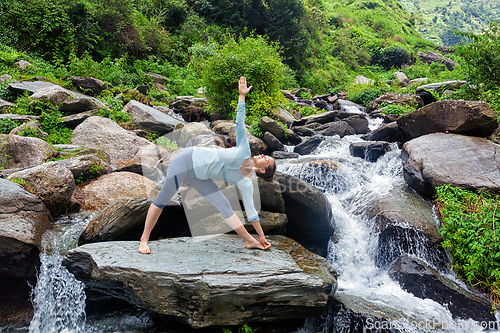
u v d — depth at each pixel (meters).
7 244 2.98
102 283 2.76
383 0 58.25
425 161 4.93
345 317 3.18
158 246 3.17
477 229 3.60
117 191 4.93
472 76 7.25
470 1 120.38
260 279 2.75
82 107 7.54
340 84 23.09
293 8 21.39
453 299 3.40
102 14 13.83
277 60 9.42
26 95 7.45
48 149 5.34
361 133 9.20
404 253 4.13
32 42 11.70
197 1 20.25
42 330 3.11
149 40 16.11
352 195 5.35
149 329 3.07
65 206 4.29
